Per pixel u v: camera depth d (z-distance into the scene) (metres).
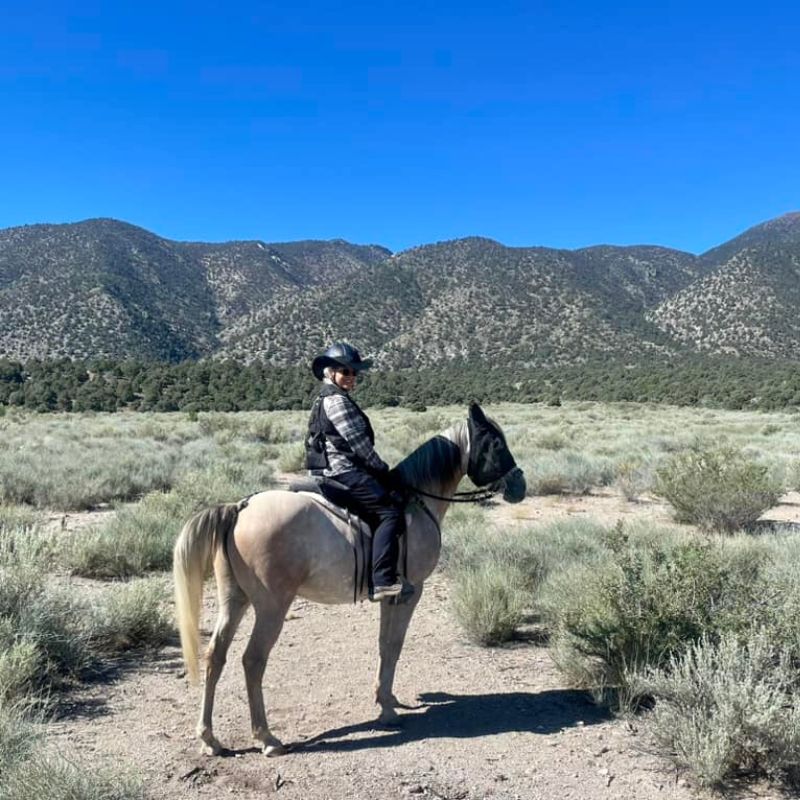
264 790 4.88
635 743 5.61
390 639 5.95
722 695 5.26
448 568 10.88
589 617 6.77
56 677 6.59
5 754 4.79
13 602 7.10
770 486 13.97
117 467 18.70
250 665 5.34
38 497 16.23
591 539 11.24
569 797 4.83
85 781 4.49
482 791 4.89
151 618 7.75
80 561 10.23
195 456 22.56
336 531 5.52
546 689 6.75
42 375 92.31
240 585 5.37
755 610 6.41
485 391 105.94
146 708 6.24
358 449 5.54
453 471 6.16
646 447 28.27
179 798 4.76
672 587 6.71
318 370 5.95
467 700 6.48
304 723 5.98
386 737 5.71
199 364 103.56
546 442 28.81
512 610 8.14
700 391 90.44
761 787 4.99
